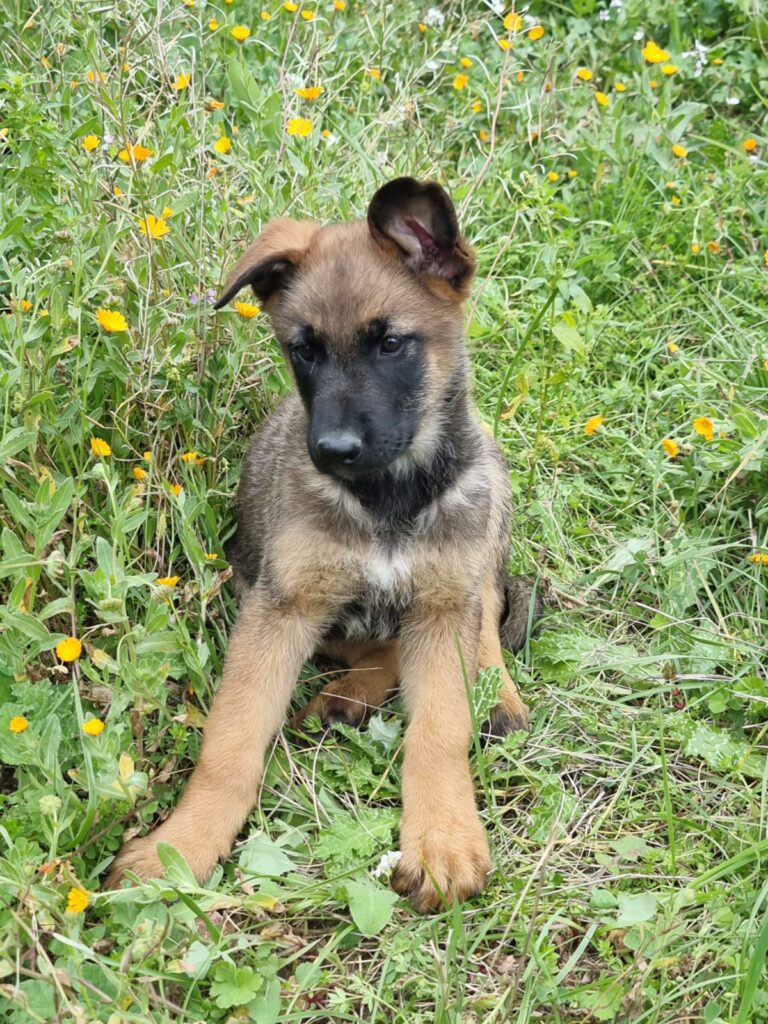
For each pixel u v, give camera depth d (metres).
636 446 1.46
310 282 1.14
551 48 1.72
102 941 1.00
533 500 1.41
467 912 1.06
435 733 1.13
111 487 1.09
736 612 1.30
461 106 1.73
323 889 1.07
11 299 1.22
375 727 1.19
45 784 1.05
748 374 1.45
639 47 1.87
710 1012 0.98
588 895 1.07
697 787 1.16
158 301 1.25
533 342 1.53
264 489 1.23
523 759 1.19
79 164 1.27
